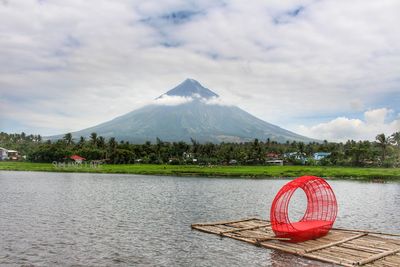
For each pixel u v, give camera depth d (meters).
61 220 40.59
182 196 65.25
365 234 32.28
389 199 63.34
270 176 119.38
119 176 119.12
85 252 28.17
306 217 38.16
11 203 53.59
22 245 29.80
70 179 103.50
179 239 31.94
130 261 26.19
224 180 106.44
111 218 42.19
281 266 24.70
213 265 25.39
